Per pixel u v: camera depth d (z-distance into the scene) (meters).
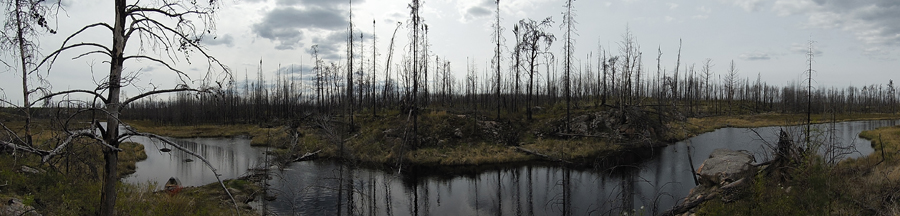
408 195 17.91
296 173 21.11
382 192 18.33
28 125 5.26
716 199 11.56
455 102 55.00
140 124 64.50
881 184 10.50
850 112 70.62
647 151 28.06
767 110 73.19
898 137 28.80
